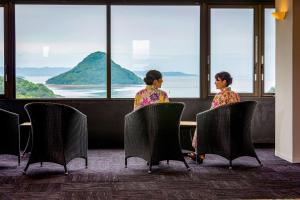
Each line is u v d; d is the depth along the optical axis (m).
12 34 6.81
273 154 6.05
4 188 4.08
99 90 7.04
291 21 5.35
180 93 7.07
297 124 5.36
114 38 7.02
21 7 6.90
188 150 6.48
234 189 4.03
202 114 5.14
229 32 7.05
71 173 4.76
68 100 6.89
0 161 5.56
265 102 6.98
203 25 6.97
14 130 5.14
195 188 4.08
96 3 6.90
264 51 7.02
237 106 4.94
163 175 4.66
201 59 7.00
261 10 6.98
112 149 6.68
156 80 5.23
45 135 4.70
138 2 6.91
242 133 5.05
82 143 5.04
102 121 6.91
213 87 7.05
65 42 7.01
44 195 3.83
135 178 4.51
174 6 7.03
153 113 4.75
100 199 3.71
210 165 5.21
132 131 4.98
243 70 7.09
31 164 5.03
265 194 3.84
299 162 5.36
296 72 5.34
